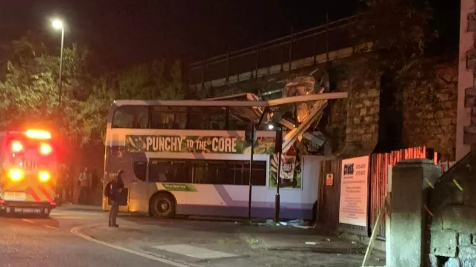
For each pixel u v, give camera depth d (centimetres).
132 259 1104
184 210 2089
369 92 1958
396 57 1883
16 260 1014
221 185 2072
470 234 852
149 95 2950
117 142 2150
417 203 912
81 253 1145
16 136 1850
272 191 2031
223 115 2109
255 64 2664
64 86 2966
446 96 1767
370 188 1386
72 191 2988
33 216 1950
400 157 1237
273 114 2100
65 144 2906
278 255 1195
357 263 1108
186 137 2114
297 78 2269
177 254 1192
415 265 905
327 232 1667
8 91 2938
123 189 1719
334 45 2242
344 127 2130
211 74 2936
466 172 865
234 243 1381
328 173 1717
